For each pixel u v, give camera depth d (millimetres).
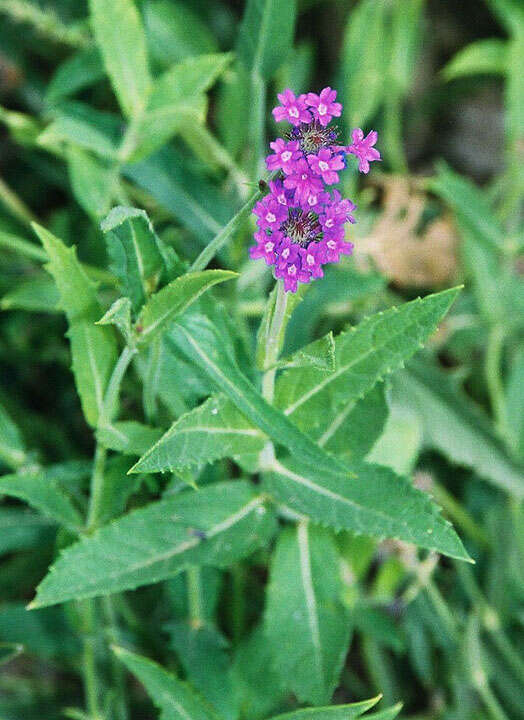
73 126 442
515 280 498
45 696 454
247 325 459
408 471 448
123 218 338
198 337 359
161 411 409
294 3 418
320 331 495
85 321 373
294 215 328
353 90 479
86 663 418
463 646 460
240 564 451
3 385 503
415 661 467
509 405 484
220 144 487
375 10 485
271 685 423
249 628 465
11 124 482
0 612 431
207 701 402
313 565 403
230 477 461
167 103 437
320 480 381
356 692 473
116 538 376
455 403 464
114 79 432
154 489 394
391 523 371
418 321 360
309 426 380
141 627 438
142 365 390
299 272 324
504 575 472
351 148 324
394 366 366
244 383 354
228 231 346
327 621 400
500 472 463
